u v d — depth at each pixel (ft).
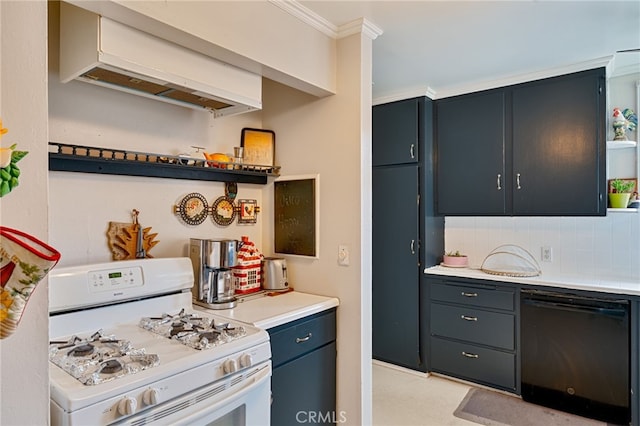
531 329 8.71
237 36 5.34
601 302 7.91
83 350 4.18
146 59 4.74
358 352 6.74
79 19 4.64
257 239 7.98
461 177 10.23
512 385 9.00
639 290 7.53
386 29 6.93
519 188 9.43
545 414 8.22
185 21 4.73
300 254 7.45
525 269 9.82
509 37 7.26
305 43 6.39
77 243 5.39
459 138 10.25
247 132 7.66
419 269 10.30
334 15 6.41
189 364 4.03
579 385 8.14
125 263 5.41
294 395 6.11
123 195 5.88
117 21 4.48
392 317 10.70
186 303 6.02
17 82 2.51
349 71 6.84
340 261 6.94
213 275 6.20
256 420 4.74
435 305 10.06
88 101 5.53
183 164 6.22
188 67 5.18
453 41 7.42
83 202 5.46
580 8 6.23
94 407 3.32
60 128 5.24
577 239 9.54
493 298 9.22
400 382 9.83
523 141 9.36
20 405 2.55
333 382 6.94
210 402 4.16
